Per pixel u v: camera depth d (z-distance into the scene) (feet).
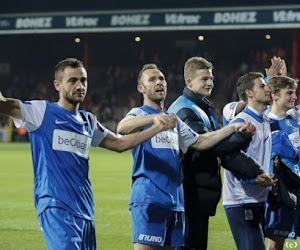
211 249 33.94
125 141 22.02
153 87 23.75
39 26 144.05
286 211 27.58
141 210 23.08
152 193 23.03
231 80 152.97
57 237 20.40
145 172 23.22
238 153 23.79
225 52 157.38
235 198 24.76
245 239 24.67
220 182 24.32
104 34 164.45
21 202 50.62
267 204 27.66
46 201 20.72
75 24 142.10
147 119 22.31
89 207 21.25
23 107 20.83
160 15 136.05
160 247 23.39
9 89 166.50
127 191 57.52
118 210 46.65
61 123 21.07
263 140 25.50
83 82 21.39
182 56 158.71
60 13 142.61
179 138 23.84
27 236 37.01
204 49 159.02
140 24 137.59
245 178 23.93
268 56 152.46
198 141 23.70
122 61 165.37
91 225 21.27
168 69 157.79
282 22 127.24
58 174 20.85
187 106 24.44
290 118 28.66
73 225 20.59
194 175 24.07
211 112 25.41
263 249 24.70
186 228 24.34
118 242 35.68
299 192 27.94
